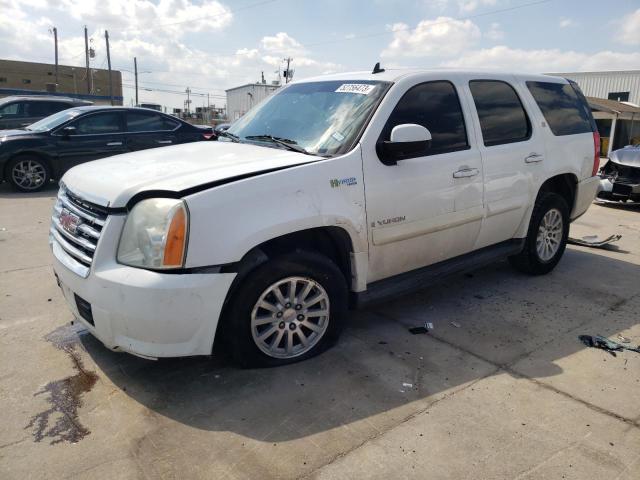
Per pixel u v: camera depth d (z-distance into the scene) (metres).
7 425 2.69
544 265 5.12
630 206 9.67
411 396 3.01
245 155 3.37
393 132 3.34
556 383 3.17
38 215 7.65
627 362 3.45
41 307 4.17
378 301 3.62
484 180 4.10
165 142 10.73
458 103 4.05
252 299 3.03
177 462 2.44
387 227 3.49
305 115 3.85
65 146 9.88
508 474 2.39
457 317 4.15
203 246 2.73
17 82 54.66
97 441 2.58
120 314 2.73
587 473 2.40
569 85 5.40
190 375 3.18
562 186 5.18
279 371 3.24
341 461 2.46
